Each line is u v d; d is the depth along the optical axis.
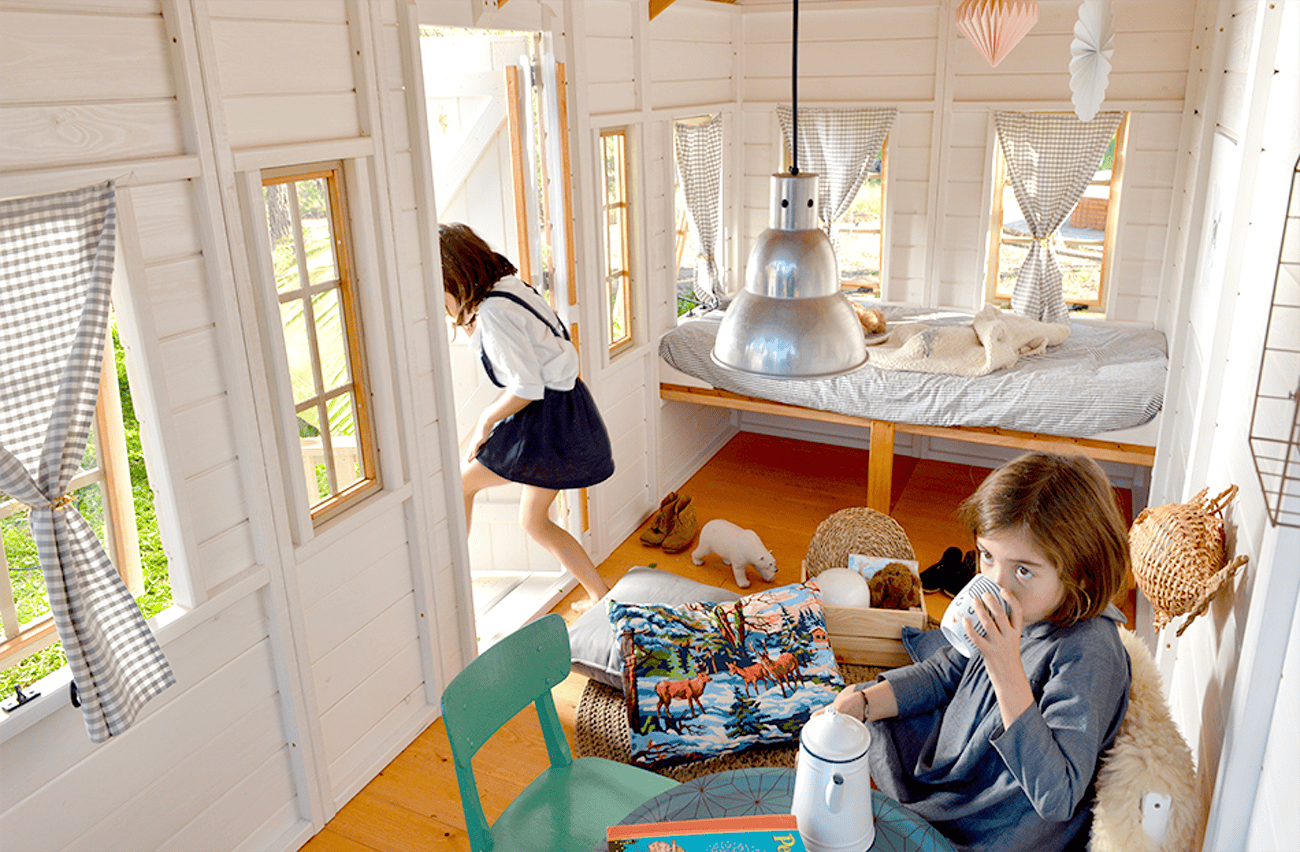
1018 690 1.46
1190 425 2.77
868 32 4.78
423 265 2.74
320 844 2.54
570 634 2.81
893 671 1.90
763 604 2.57
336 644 2.60
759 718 2.33
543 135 3.38
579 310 3.67
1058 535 1.49
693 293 5.12
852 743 1.41
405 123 2.61
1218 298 2.31
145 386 1.94
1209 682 1.89
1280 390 1.58
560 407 3.11
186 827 2.21
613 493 4.17
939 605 3.67
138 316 1.88
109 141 1.81
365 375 2.60
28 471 1.69
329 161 2.38
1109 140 4.41
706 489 4.86
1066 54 4.41
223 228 2.05
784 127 5.07
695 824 1.46
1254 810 1.48
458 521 3.01
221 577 2.20
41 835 1.87
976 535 1.62
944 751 1.72
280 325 2.26
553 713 2.09
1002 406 3.80
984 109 4.64
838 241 5.29
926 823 1.54
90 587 1.78
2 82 1.61
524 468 3.11
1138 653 1.69
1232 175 2.38
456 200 3.56
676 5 4.23
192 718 2.18
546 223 3.49
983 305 4.57
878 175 5.07
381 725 2.84
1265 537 1.45
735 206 5.24
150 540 3.06
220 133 2.01
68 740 1.90
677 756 2.33
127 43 1.82
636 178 4.02
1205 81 3.84
